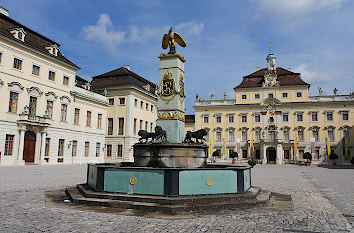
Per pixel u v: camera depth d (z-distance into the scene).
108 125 50.59
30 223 7.10
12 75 31.70
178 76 13.32
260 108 62.53
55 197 10.98
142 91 52.28
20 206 9.18
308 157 55.50
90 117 44.94
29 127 33.19
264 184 17.77
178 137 12.96
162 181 9.19
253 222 7.51
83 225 6.99
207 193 9.52
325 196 12.99
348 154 56.97
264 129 61.53
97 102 46.19
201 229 6.77
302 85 60.75
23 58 33.09
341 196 13.13
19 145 31.98
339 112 58.28
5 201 10.04
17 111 32.22
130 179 9.61
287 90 61.84
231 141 63.56
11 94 31.81
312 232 6.79
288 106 61.06
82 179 18.41
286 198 11.80
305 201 11.30
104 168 10.09
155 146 11.78
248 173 11.62
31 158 34.06
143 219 7.61
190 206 8.54
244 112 63.47
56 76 37.88
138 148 12.34
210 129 65.19
